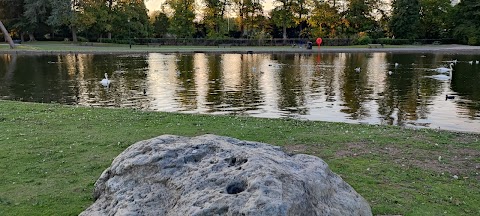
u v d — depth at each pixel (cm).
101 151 855
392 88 2277
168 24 8025
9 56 4381
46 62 3828
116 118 1188
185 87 2308
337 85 2400
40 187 655
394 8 7500
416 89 2239
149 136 977
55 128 1054
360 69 3297
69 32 7050
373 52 5525
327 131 1056
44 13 6106
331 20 7512
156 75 2858
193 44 7000
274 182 367
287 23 7400
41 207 579
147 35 7369
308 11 7494
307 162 459
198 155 453
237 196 359
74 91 2188
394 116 1564
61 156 817
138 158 461
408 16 7312
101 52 4869
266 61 4100
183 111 1650
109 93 2117
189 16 7300
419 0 7488
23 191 638
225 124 1124
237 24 8150
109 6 6806
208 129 1058
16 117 1176
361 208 435
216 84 2430
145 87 2309
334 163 789
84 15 6047
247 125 1113
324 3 7425
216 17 7444
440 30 7588
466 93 2095
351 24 7744
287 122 1177
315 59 4391
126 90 2209
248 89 2239
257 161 406
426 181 702
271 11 7588
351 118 1528
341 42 7006
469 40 6850
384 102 1856
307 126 1119
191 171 423
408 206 596
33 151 844
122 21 6819
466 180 711
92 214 429
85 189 645
